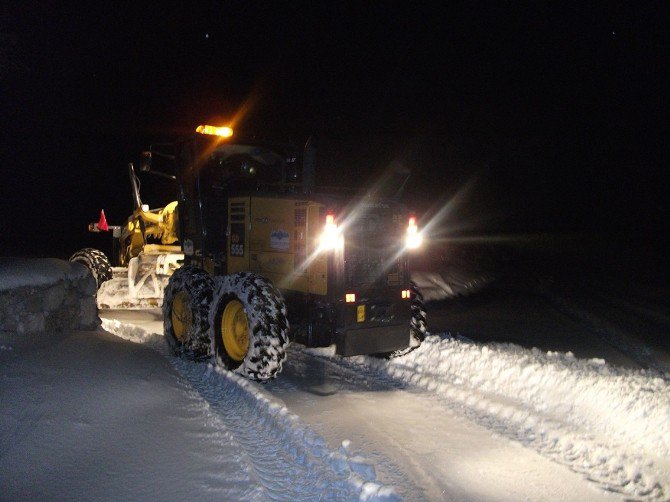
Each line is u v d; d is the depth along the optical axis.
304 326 6.71
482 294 13.64
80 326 7.65
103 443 4.29
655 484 4.34
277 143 8.52
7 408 4.59
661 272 17.52
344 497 3.91
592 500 4.12
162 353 7.71
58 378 5.35
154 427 4.67
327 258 6.48
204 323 6.99
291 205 6.93
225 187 8.38
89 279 7.81
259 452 4.61
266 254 7.27
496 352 6.88
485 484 4.30
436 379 6.66
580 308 11.94
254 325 6.22
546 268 18.11
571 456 4.82
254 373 6.21
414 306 7.37
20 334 6.49
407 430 5.25
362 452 4.72
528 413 5.56
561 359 6.77
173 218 11.31
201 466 4.09
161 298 11.02
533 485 4.31
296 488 4.02
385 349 6.84
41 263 7.25
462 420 5.55
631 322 10.69
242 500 3.66
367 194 6.90
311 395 6.16
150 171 9.07
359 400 6.04
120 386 5.39
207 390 6.18
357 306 6.58
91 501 3.53
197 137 8.07
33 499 3.50
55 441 4.20
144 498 3.61
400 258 6.96
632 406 5.23
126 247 12.85
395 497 3.82
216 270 8.13
